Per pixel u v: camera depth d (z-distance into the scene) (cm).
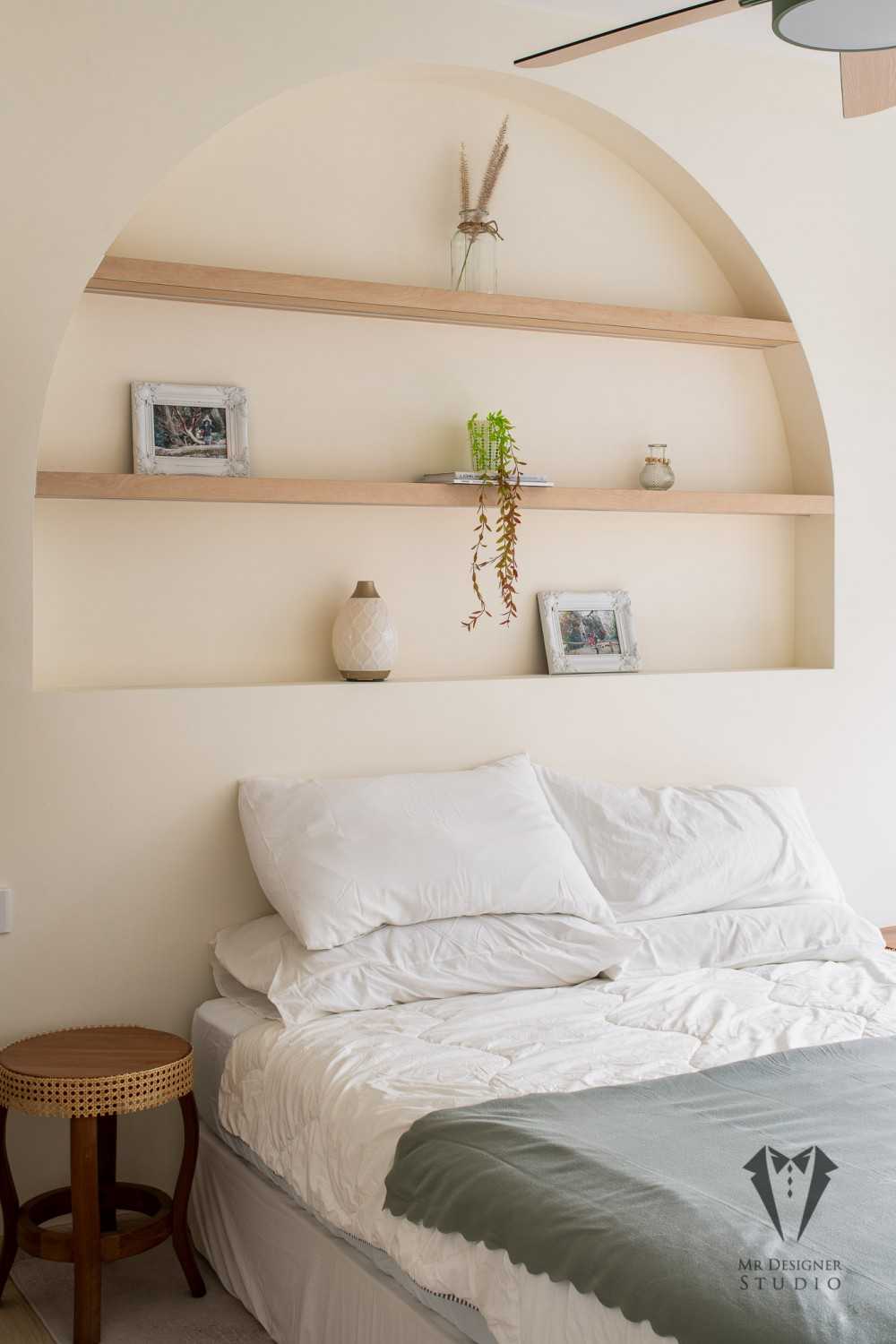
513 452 355
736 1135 195
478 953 286
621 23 343
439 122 341
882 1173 181
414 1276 193
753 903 331
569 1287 167
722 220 368
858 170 386
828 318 382
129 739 293
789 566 397
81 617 305
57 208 281
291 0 304
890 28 192
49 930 287
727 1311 148
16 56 277
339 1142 220
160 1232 259
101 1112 245
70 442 303
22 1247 256
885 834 398
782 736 379
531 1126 198
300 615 329
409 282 339
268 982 275
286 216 324
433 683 328
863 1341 142
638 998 275
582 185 363
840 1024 257
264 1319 248
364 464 336
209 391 314
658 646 379
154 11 289
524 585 358
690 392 382
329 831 290
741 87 366
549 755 344
